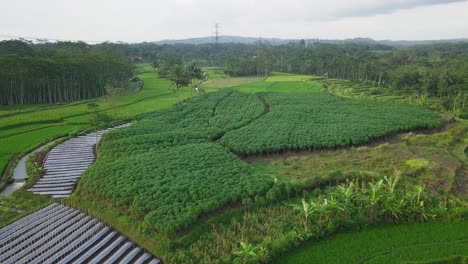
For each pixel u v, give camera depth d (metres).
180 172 48.88
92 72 131.75
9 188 52.53
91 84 133.88
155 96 128.75
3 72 107.94
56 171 58.47
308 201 43.81
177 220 37.97
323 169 53.44
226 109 88.81
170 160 53.06
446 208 41.09
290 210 41.81
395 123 73.25
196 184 45.09
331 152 61.28
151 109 103.31
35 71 113.44
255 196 43.38
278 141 62.50
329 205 39.06
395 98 116.00
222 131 69.88
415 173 50.91
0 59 111.50
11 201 47.84
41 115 95.00
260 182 45.91
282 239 35.88
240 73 192.12
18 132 79.62
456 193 46.53
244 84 148.12
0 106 110.31
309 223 38.72
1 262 35.06
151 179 46.78
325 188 47.00
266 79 167.62
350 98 102.12
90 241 37.47
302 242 36.75
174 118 80.62
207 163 52.25
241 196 43.25
